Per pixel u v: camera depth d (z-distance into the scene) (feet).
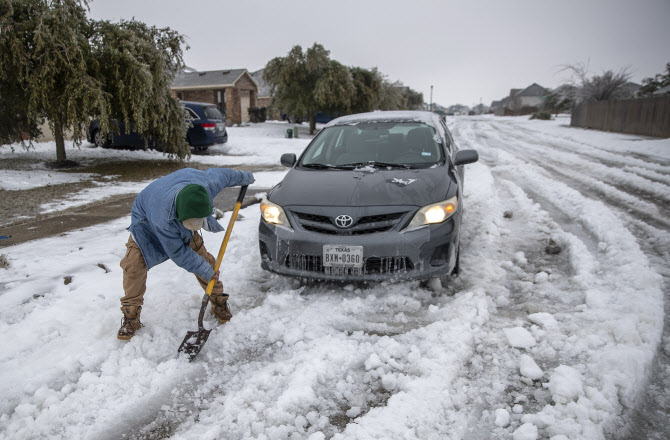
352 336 9.22
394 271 10.37
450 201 10.94
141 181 28.09
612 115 74.74
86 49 27.78
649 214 17.84
